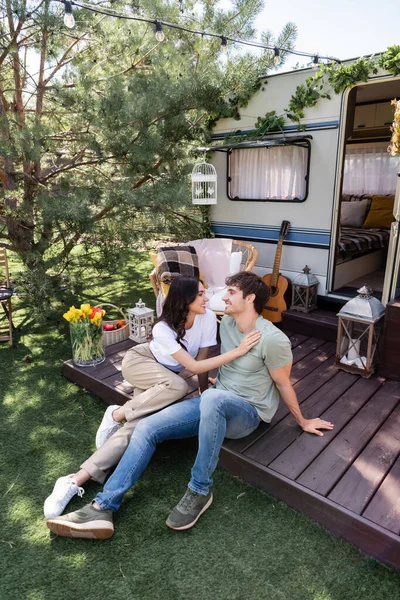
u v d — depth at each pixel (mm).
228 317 2498
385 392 3121
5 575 1915
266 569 1925
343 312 3336
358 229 5934
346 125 4172
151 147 4293
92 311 3418
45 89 4547
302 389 3166
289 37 4348
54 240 4676
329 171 4281
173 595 1817
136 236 4648
